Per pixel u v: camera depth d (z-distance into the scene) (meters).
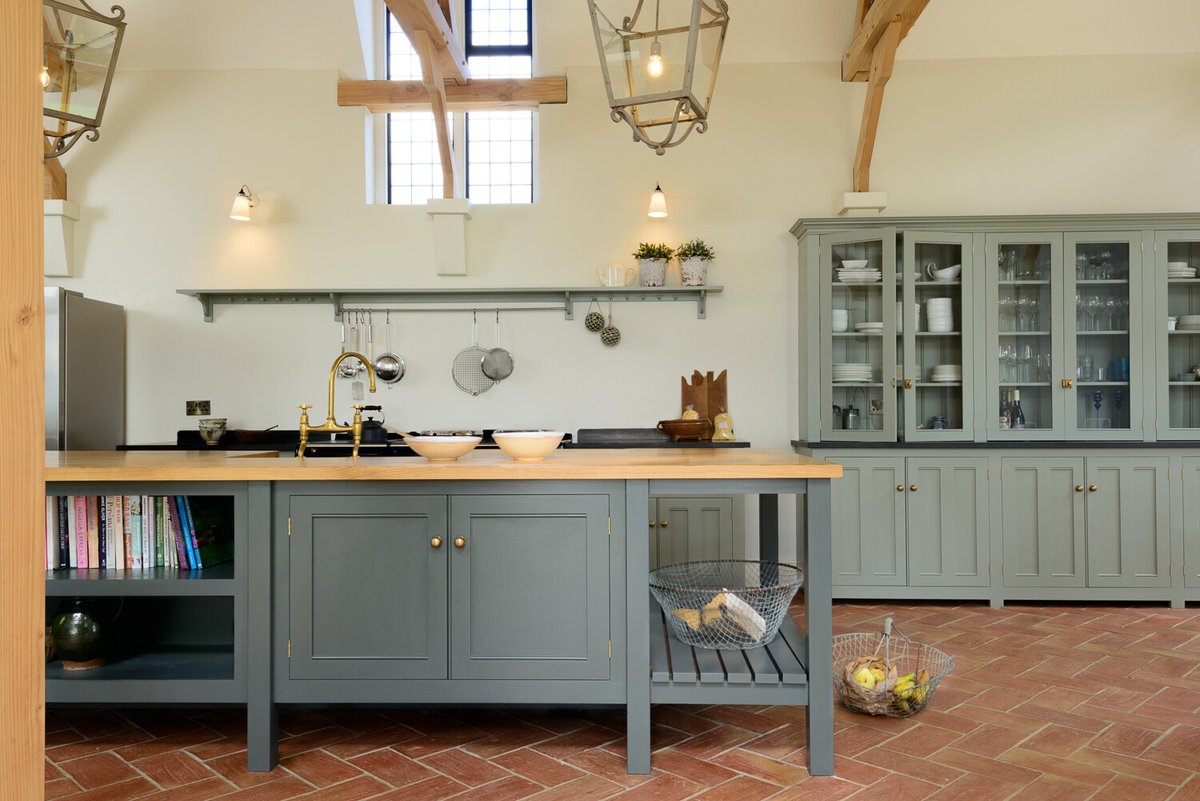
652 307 4.96
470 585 2.35
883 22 4.34
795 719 2.68
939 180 4.93
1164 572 4.30
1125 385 4.43
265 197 5.02
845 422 4.55
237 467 2.34
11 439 0.84
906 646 3.48
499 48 5.22
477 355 4.98
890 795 2.14
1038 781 2.21
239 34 4.95
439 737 2.54
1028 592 4.34
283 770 2.30
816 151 4.96
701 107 2.69
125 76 5.03
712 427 4.89
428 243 5.02
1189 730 2.56
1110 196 4.87
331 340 5.00
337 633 2.35
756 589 2.53
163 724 2.64
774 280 4.95
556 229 5.00
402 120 5.25
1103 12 4.75
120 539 2.53
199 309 5.01
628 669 2.31
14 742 0.84
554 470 2.31
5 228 0.83
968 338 4.46
